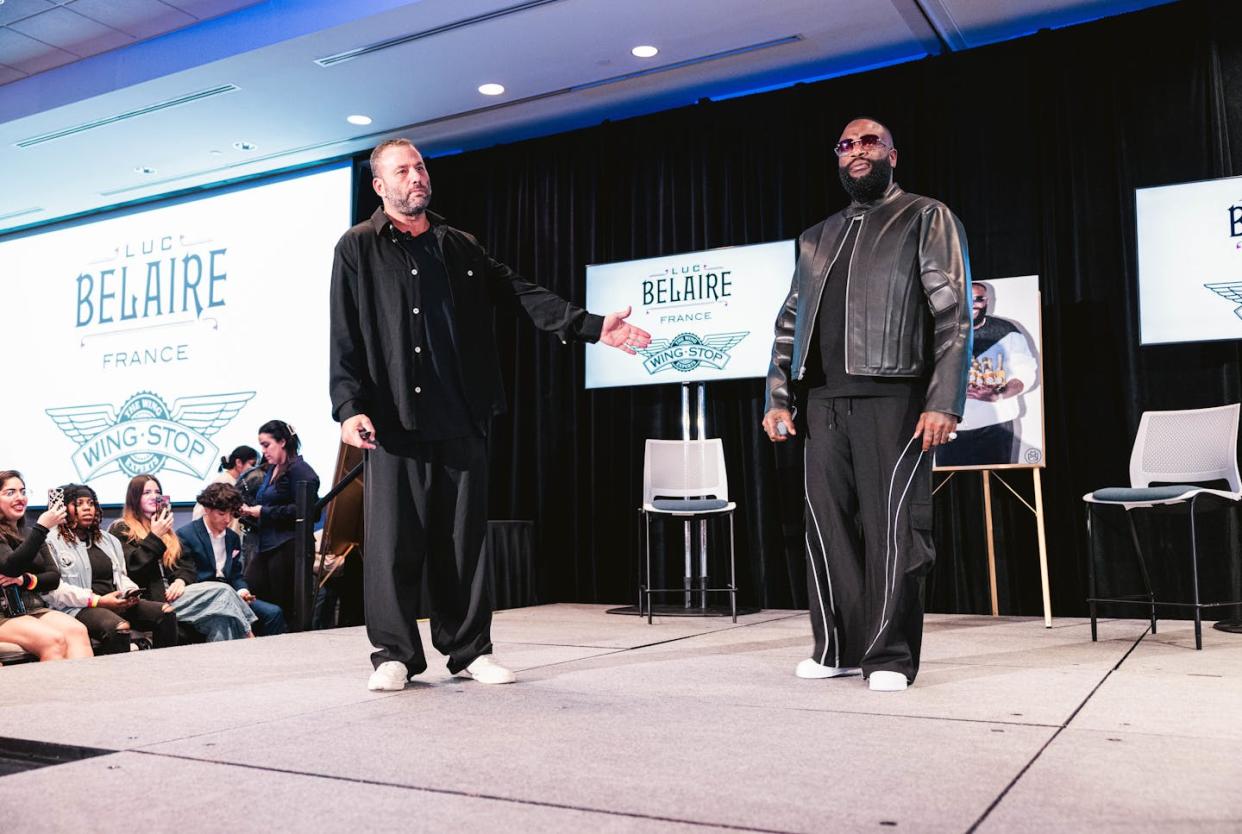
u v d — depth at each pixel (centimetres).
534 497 612
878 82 537
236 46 538
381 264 247
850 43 528
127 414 770
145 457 759
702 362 539
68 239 813
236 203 733
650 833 123
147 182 739
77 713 208
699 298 543
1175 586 457
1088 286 488
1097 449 480
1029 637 369
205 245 744
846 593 258
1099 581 472
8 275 841
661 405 583
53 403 808
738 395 561
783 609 532
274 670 276
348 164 687
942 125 523
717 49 533
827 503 261
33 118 614
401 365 243
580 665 285
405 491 245
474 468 255
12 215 812
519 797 140
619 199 605
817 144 550
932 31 515
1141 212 454
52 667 284
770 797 139
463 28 505
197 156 686
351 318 245
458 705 215
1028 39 507
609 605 571
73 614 400
